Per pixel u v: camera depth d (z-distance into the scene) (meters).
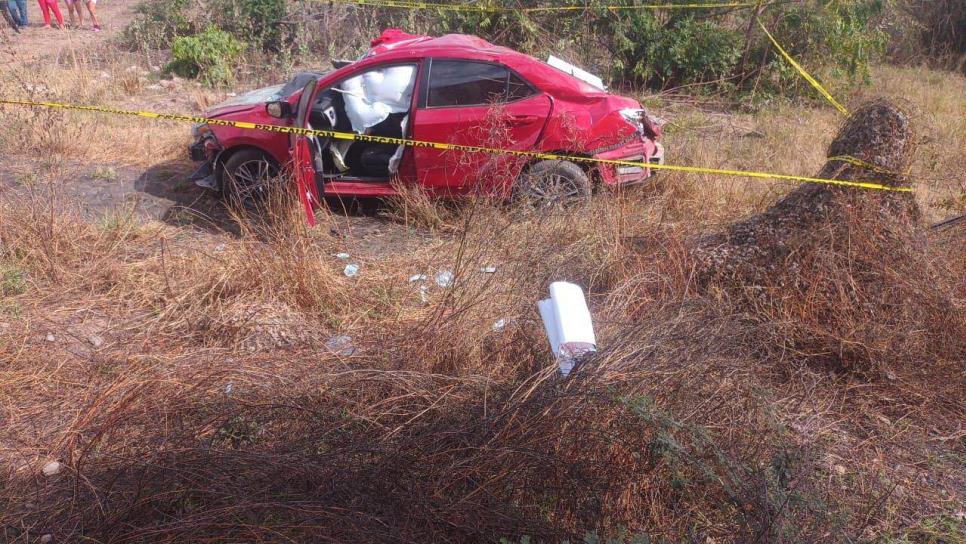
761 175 4.93
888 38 11.86
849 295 4.64
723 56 10.95
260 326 4.52
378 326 4.70
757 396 3.75
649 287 4.95
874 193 4.75
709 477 3.13
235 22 12.13
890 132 4.75
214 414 3.55
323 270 5.16
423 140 6.23
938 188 6.97
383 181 6.53
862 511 3.43
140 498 3.04
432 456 3.19
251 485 3.07
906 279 4.58
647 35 11.02
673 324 4.07
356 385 3.77
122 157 7.77
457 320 4.33
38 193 6.30
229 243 5.69
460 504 3.00
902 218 4.79
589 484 3.16
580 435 3.27
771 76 11.27
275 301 4.83
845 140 4.90
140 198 6.77
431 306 4.89
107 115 9.07
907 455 3.88
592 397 3.34
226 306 4.81
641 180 6.60
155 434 3.46
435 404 3.54
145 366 4.19
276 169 6.46
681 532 3.15
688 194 6.88
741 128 9.64
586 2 11.21
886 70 13.06
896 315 4.56
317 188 6.05
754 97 10.88
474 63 6.22
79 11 15.23
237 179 6.50
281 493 3.03
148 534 2.91
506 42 11.55
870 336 4.44
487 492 3.11
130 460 3.27
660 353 3.80
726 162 7.95
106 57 12.16
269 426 3.58
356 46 12.03
